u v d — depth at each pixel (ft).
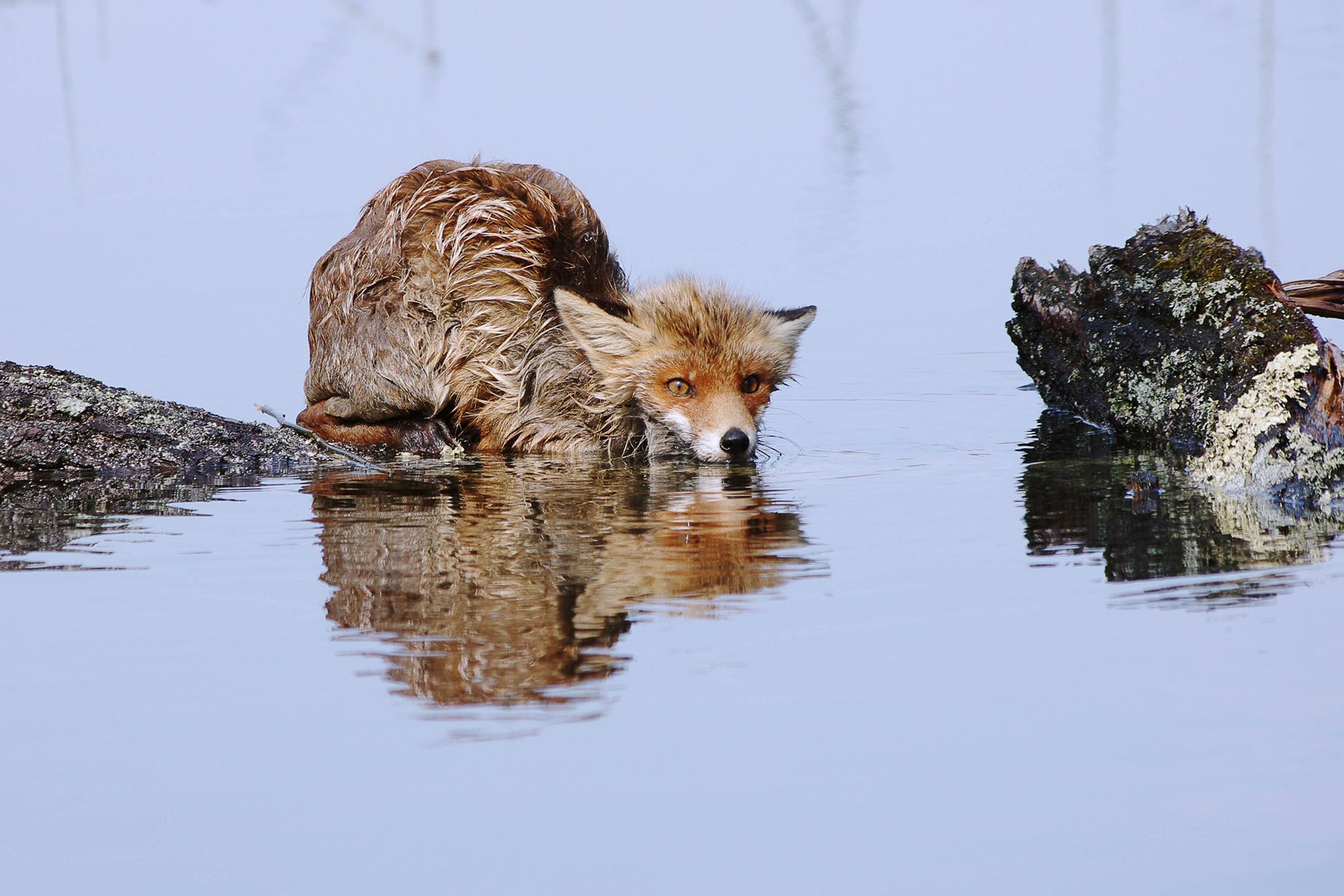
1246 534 66.49
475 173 98.68
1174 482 78.59
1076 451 88.79
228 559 65.26
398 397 96.78
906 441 93.20
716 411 89.15
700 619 56.24
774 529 69.77
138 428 88.48
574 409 95.91
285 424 94.84
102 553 66.44
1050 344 101.86
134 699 49.19
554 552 65.98
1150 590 58.49
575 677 50.67
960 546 65.82
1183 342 88.48
